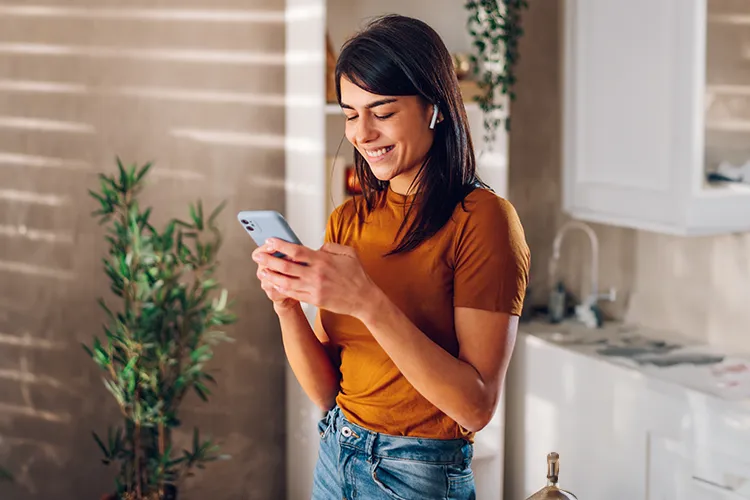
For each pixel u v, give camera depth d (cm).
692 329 300
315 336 160
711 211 261
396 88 137
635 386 265
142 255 270
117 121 302
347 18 308
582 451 288
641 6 273
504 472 326
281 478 333
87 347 292
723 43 250
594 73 296
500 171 305
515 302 139
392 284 145
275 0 312
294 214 308
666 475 256
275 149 318
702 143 258
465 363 136
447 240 142
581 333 311
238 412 326
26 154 294
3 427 302
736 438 234
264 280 139
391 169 142
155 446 289
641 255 316
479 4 295
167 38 304
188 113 309
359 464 148
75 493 310
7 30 289
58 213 298
